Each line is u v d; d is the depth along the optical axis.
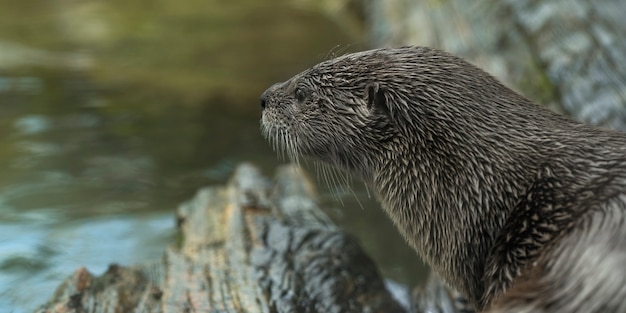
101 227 13.73
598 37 14.59
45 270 12.20
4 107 19.62
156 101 20.47
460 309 10.23
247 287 9.98
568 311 6.47
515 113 8.15
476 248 7.95
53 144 17.45
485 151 7.98
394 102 8.52
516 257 7.43
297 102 9.51
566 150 7.70
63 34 26.61
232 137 18.11
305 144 9.44
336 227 11.84
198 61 23.91
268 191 13.13
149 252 12.80
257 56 24.36
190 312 9.43
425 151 8.30
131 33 26.92
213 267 10.55
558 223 7.22
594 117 12.28
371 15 25.22
